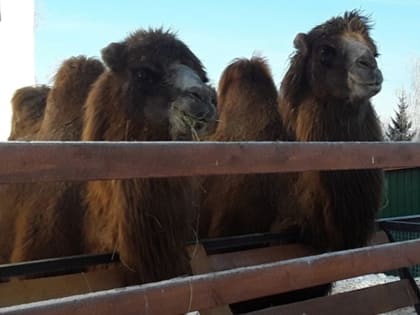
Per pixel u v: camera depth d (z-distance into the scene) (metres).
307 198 3.66
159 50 3.04
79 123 3.51
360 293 3.07
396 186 8.54
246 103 4.11
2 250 3.48
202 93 2.87
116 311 1.84
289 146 2.25
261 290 2.20
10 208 3.44
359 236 3.73
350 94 3.66
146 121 2.98
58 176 1.74
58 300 1.75
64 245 3.15
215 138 4.14
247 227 3.87
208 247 3.13
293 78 3.96
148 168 1.91
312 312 2.82
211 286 2.07
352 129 3.80
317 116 3.80
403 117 24.44
